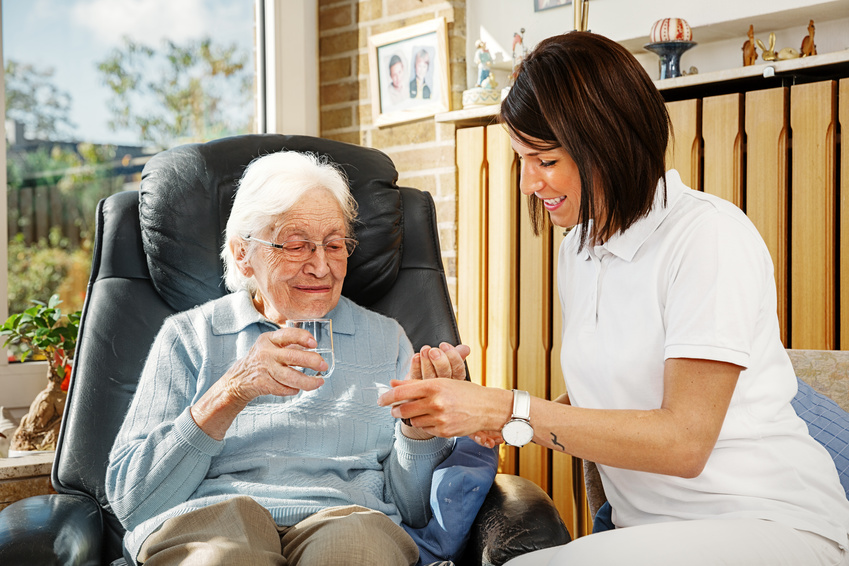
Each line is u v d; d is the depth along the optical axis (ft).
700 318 3.34
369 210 5.56
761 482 3.48
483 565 4.07
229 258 5.06
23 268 7.69
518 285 7.97
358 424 4.74
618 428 3.30
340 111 9.48
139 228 5.30
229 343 4.75
